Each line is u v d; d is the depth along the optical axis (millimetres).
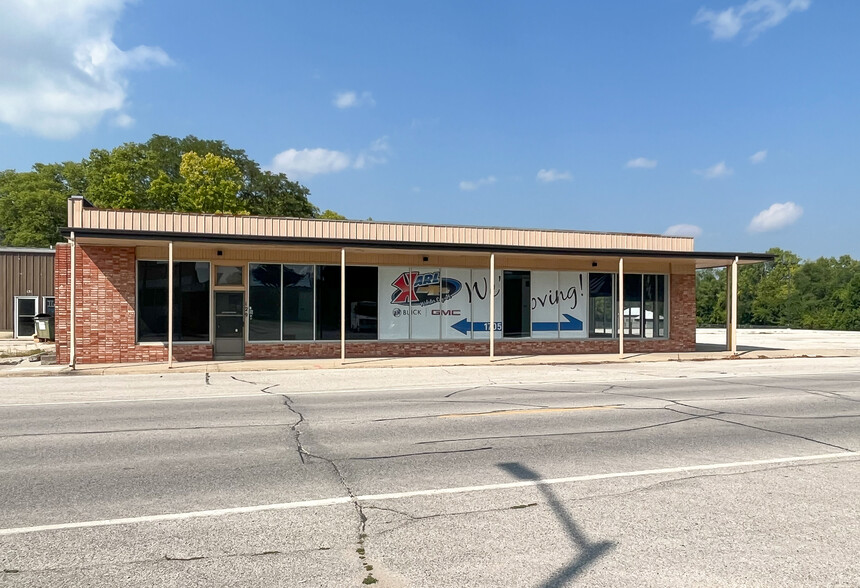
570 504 5680
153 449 7816
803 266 84500
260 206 64875
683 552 4605
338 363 19312
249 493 5992
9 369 17547
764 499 5844
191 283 19906
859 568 4348
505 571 4270
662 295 24656
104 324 19172
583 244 23484
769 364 21094
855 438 8547
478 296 22594
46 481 6395
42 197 56375
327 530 5027
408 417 10086
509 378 16391
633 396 12648
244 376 16719
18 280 33344
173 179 60938
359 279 21422
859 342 33500
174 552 4586
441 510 5516
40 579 4148
